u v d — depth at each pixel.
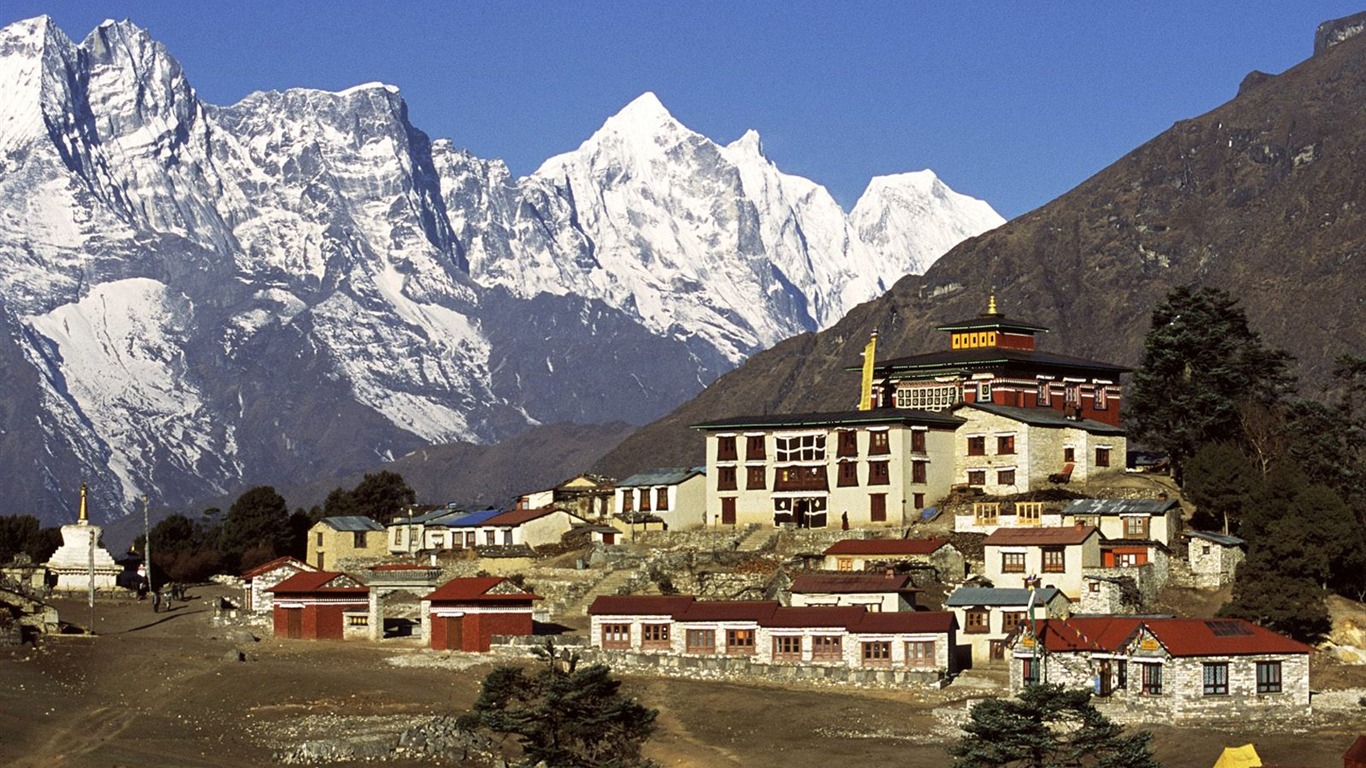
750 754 162.25
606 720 150.12
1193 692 168.25
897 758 158.62
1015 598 196.75
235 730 171.50
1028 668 176.50
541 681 153.62
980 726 142.62
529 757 147.75
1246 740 159.75
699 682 190.62
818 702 179.62
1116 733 142.00
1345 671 191.25
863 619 191.88
